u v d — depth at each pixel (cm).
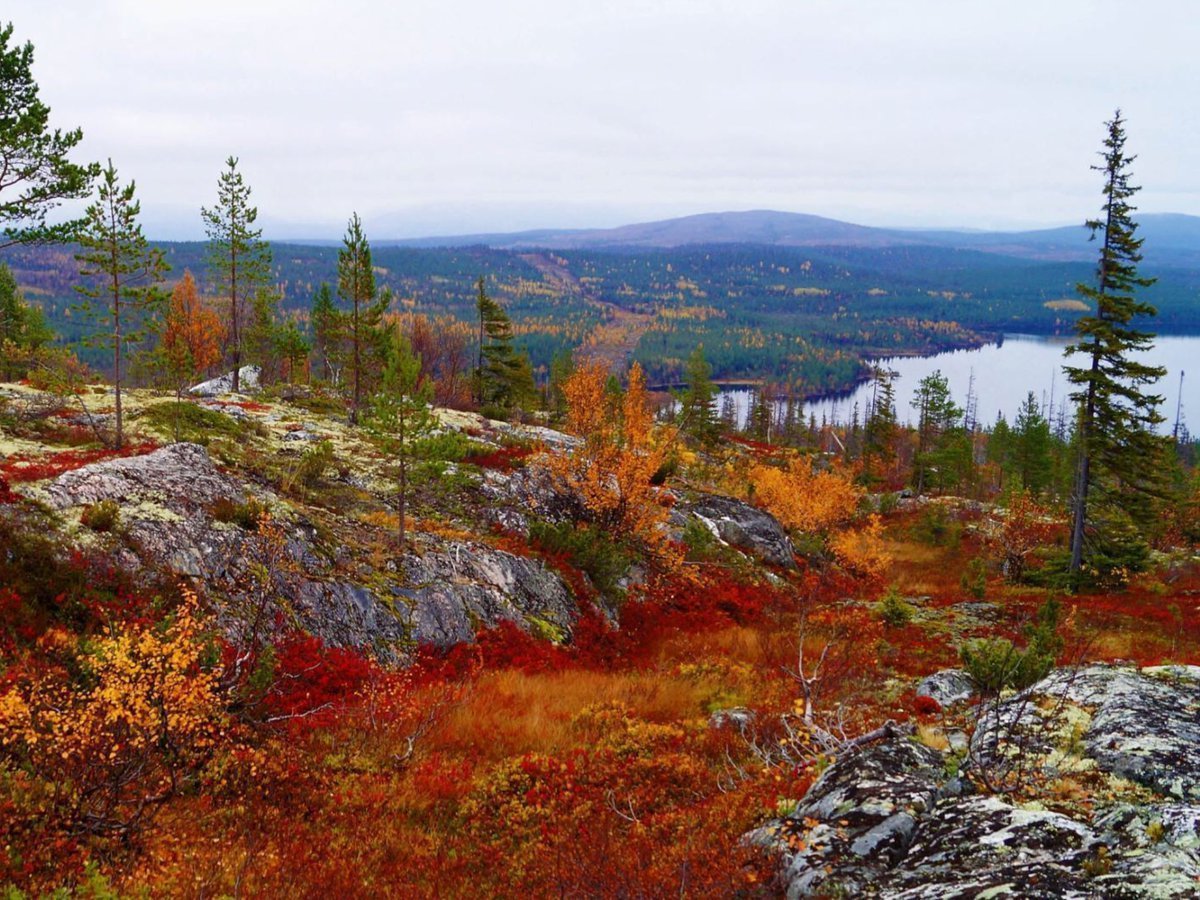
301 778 1216
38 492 1720
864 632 2652
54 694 1071
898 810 821
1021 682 1408
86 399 3472
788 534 4744
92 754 955
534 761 1364
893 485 8869
